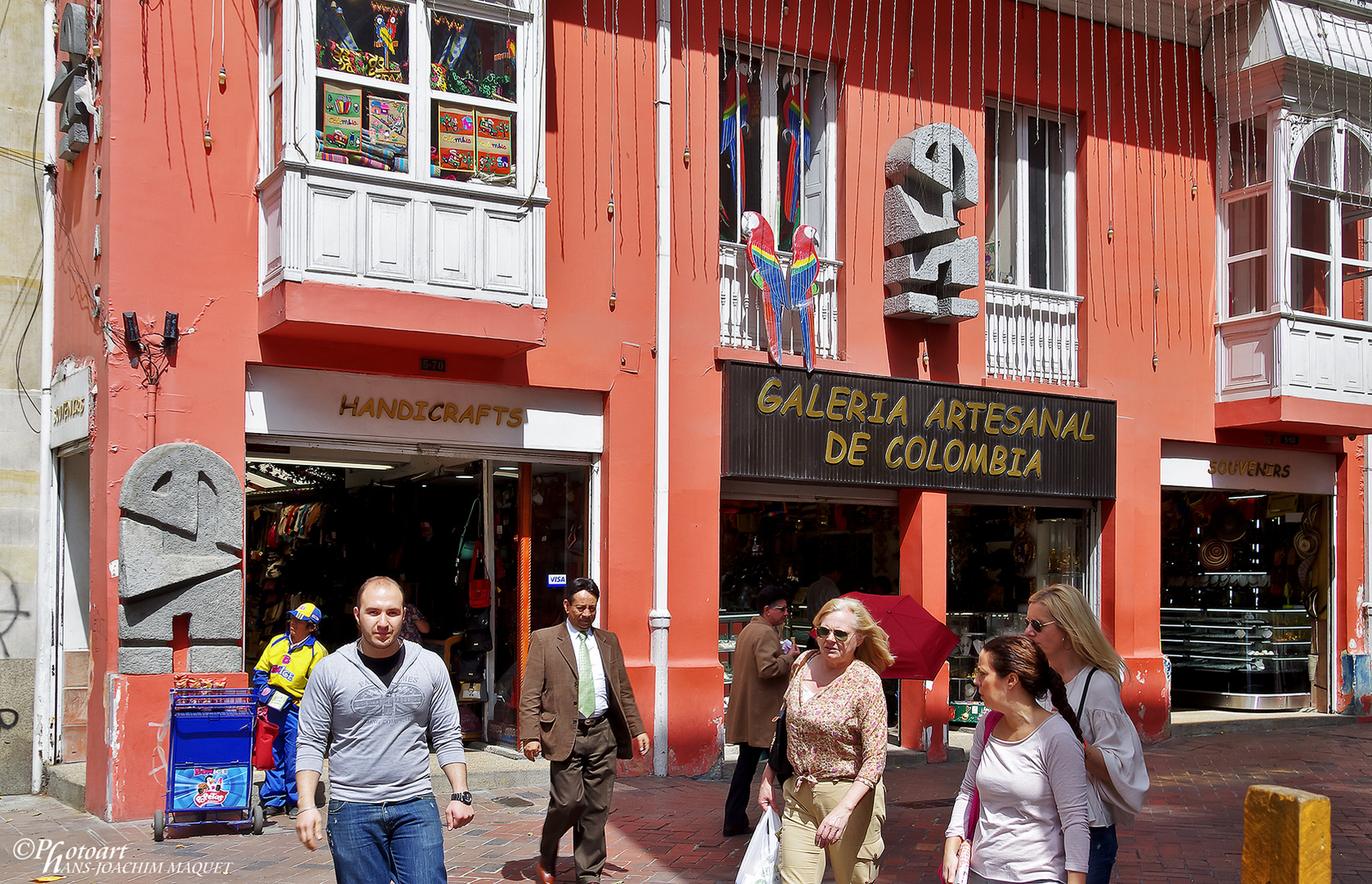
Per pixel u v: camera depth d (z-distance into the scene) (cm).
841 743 525
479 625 1045
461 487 1087
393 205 884
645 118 1073
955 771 1108
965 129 1238
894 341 1185
